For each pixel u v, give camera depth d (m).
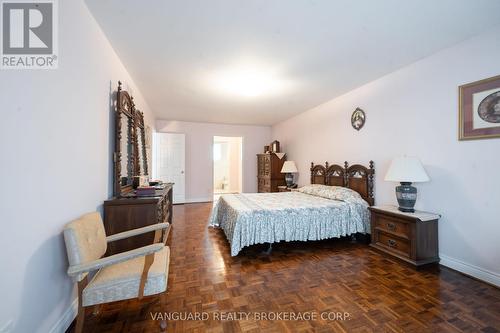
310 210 2.97
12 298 1.04
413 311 1.66
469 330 1.47
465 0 1.67
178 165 6.13
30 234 1.16
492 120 2.05
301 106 4.74
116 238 1.74
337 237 3.11
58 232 1.40
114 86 2.44
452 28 2.04
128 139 2.79
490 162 2.07
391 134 3.05
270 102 4.44
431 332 1.45
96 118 1.98
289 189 4.94
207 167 6.58
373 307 1.70
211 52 2.46
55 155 1.38
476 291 1.92
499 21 1.95
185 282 2.06
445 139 2.43
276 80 3.28
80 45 1.68
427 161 2.60
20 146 1.11
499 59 2.01
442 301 1.78
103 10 1.79
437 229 2.47
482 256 2.12
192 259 2.59
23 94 1.14
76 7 1.61
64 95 1.48
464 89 2.25
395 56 2.58
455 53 2.33
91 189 1.88
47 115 1.31
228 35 2.14
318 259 2.62
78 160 1.66
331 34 2.12
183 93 3.88
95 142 1.96
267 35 2.15
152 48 2.38
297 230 2.89
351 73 3.04
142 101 4.00
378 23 1.96
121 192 2.40
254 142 7.05
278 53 2.49
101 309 1.66
